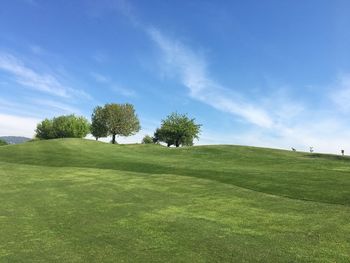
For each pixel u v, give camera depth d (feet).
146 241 35.47
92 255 32.32
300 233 36.86
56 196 55.52
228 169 78.84
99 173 75.05
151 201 51.44
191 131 259.80
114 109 281.95
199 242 34.78
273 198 51.57
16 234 38.47
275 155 119.34
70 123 318.04
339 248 32.73
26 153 110.73
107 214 45.32
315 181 61.98
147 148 136.36
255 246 33.45
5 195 56.65
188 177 68.74
